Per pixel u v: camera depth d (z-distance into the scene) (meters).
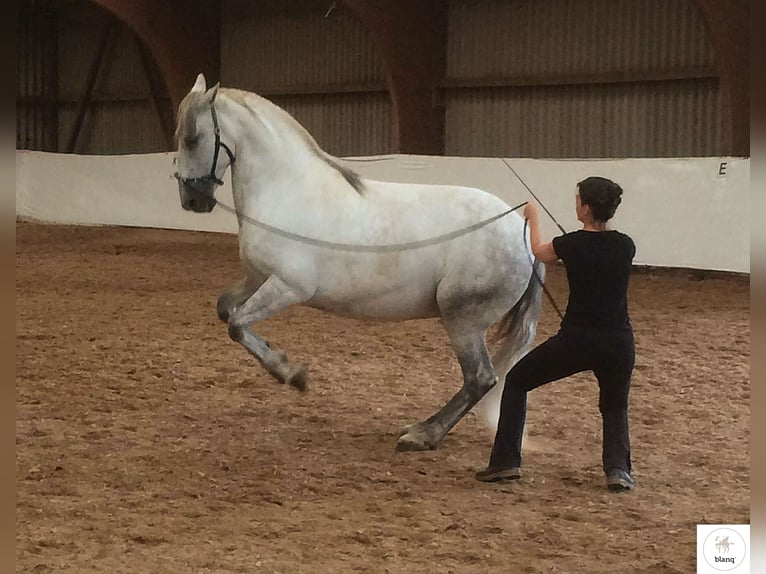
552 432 6.39
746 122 15.23
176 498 5.03
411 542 4.47
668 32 17.05
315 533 4.55
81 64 27.08
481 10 19.36
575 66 18.22
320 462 5.68
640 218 13.35
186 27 22.94
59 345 8.76
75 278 13.23
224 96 5.89
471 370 5.83
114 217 18.84
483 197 5.85
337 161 5.97
